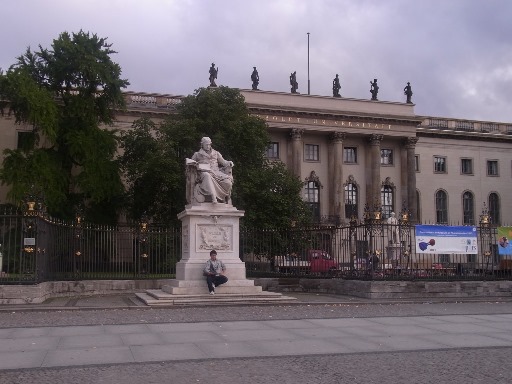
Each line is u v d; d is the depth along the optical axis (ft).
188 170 93.66
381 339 52.29
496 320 67.31
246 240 133.90
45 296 93.81
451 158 357.82
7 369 38.96
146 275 122.11
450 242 108.78
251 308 80.28
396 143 339.98
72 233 113.29
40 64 225.56
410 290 102.01
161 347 47.24
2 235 93.50
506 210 363.35
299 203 211.00
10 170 211.20
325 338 52.54
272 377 36.94
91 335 53.52
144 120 234.38
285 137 320.29
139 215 222.69
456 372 38.81
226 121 210.79
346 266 122.01
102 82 222.69
